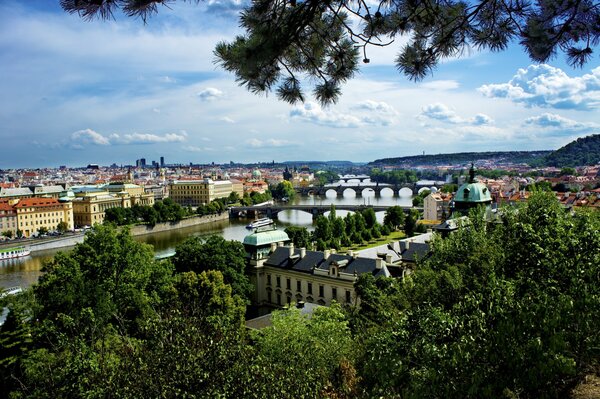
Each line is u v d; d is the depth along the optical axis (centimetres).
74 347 3484
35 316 6125
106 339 4494
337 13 1670
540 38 1761
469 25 1850
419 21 1766
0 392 4691
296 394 2775
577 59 1772
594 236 2755
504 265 3331
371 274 7869
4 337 5234
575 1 1684
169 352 2742
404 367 2267
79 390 2977
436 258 5131
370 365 2534
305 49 1802
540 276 2744
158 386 2575
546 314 2147
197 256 9594
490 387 1884
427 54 1848
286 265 10156
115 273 7412
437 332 2397
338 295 9044
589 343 2142
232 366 2717
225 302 7394
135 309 7112
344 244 17538
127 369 2769
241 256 10062
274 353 4472
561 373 2083
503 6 1788
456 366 2038
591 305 2164
